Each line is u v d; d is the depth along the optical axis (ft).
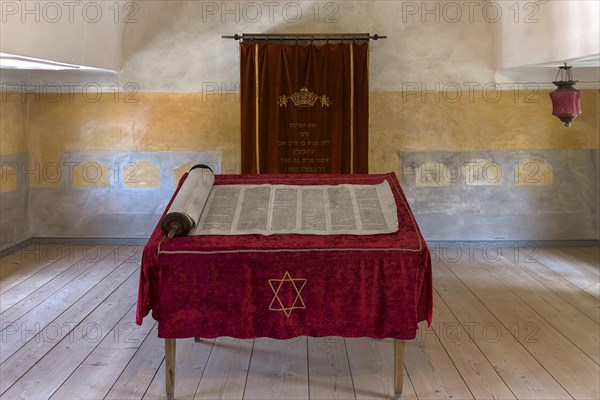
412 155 21.88
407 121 21.72
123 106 21.76
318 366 12.53
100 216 22.33
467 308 15.94
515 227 22.17
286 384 11.73
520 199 22.04
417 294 10.74
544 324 14.79
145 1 21.22
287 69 20.89
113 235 22.40
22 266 19.67
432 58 21.49
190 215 11.00
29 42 13.91
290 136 21.22
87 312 15.55
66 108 21.81
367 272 10.55
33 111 21.88
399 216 11.81
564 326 14.65
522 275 18.86
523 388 11.50
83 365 12.50
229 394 11.33
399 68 21.53
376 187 13.29
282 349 13.38
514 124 21.70
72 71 21.42
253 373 12.20
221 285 10.60
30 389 11.43
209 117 21.77
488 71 21.49
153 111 21.79
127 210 22.27
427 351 13.23
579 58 14.82
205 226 11.32
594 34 13.33
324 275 10.56
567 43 15.01
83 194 22.22
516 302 16.39
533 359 12.78
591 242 22.21
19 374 12.05
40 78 21.54
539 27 17.11
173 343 10.90
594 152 21.81
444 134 21.77
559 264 20.03
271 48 20.88
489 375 12.06
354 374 12.16
